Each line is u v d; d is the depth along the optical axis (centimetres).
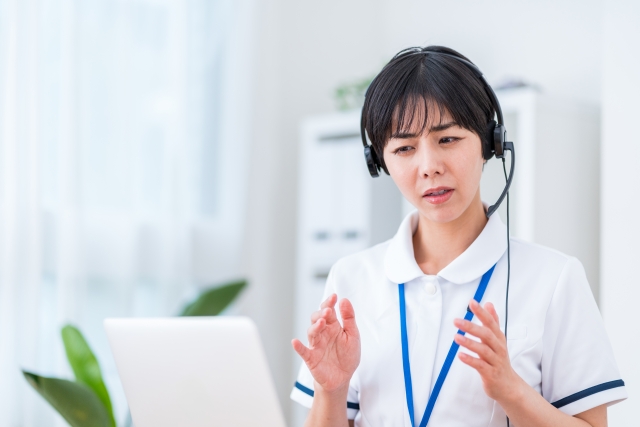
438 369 128
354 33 416
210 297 274
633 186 246
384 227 319
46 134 301
